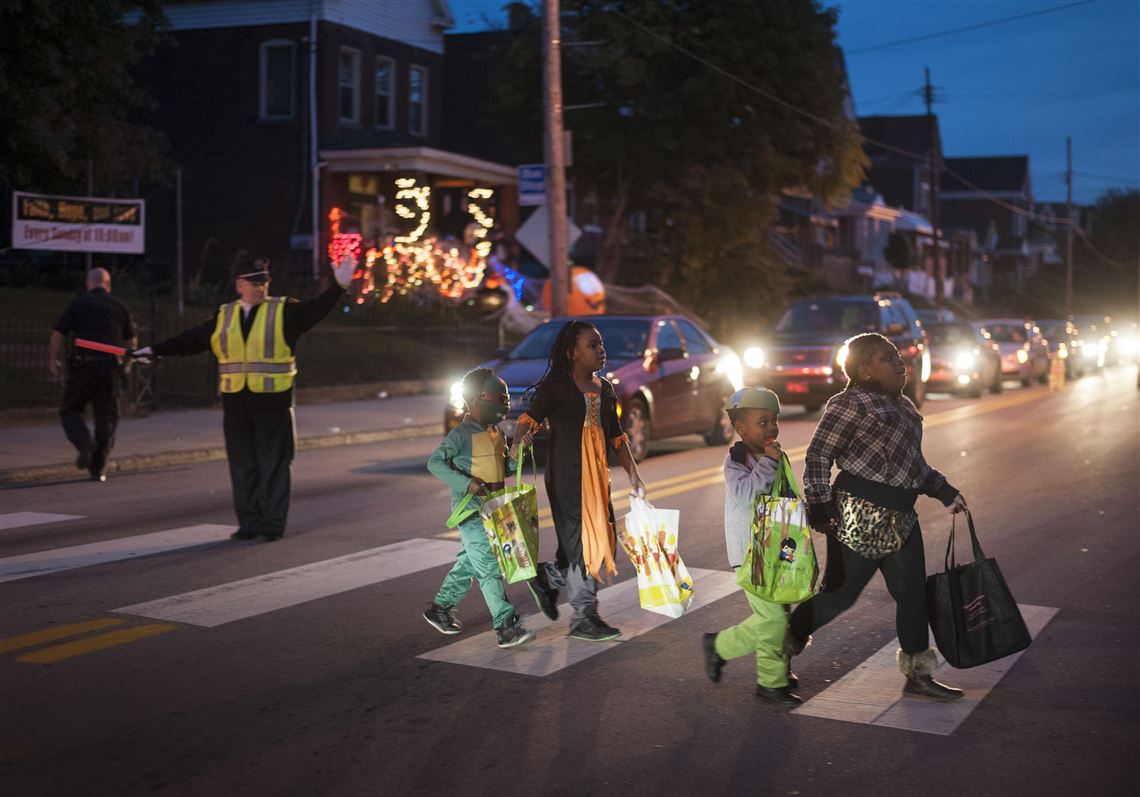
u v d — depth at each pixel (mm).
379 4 33719
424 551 8984
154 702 5484
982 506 11484
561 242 20547
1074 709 5574
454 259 28938
